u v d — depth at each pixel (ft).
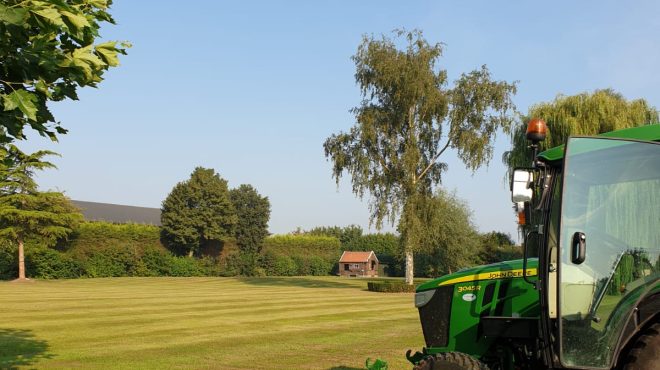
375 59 128.47
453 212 190.60
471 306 21.52
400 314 72.43
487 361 21.25
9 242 164.35
